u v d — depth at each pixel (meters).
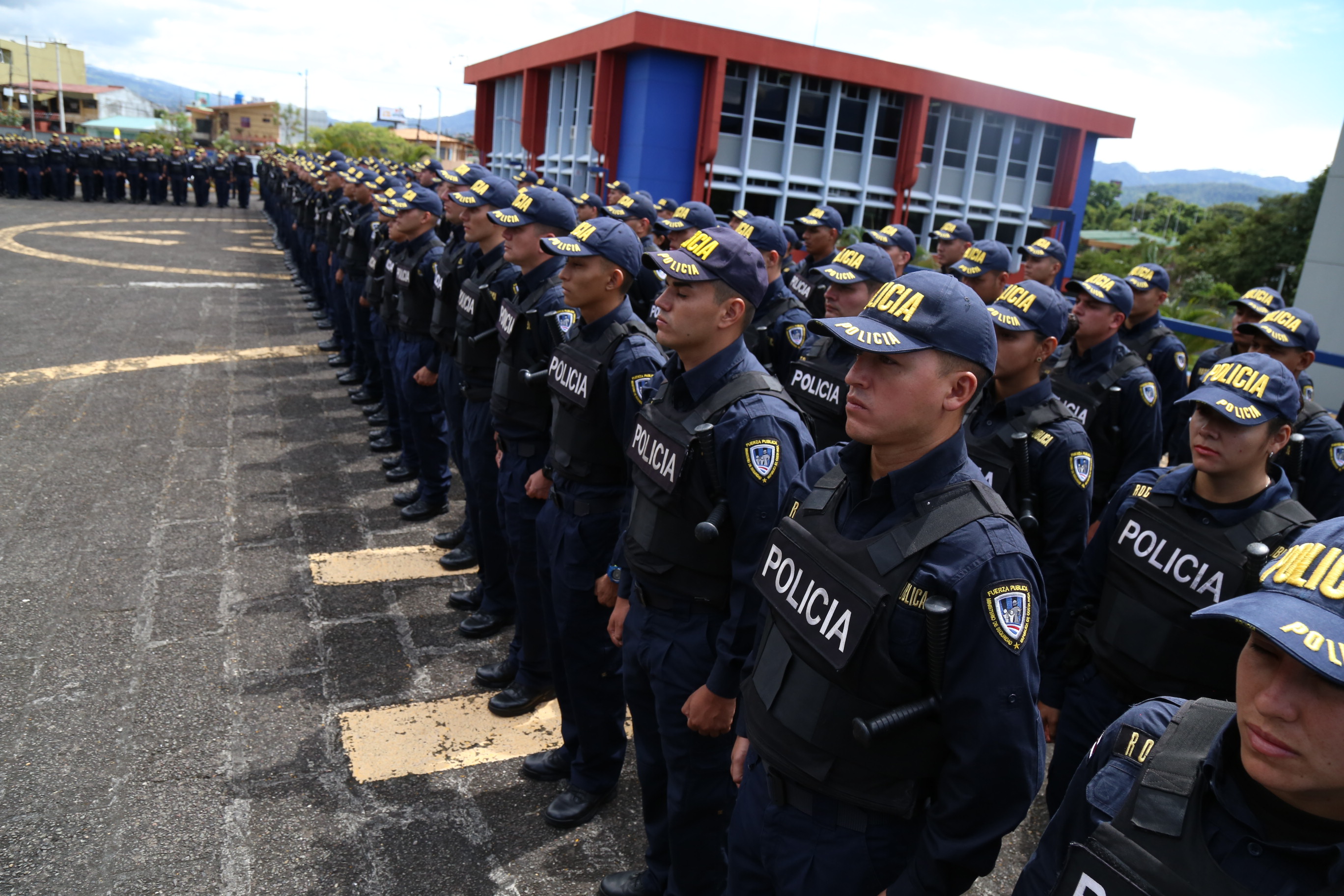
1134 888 1.09
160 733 3.40
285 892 2.69
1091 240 59.34
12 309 10.92
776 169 24.06
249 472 6.31
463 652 4.20
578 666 3.07
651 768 2.68
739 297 2.36
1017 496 2.94
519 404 3.62
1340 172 8.57
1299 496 3.76
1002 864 3.11
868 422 1.67
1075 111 26.41
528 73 29.22
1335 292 8.59
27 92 92.19
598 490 3.03
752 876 1.93
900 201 25.08
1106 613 2.50
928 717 1.61
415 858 2.89
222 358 9.52
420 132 94.62
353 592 4.68
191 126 102.38
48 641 3.96
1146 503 2.44
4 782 3.06
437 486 5.75
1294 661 0.96
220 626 4.23
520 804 3.21
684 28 21.64
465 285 4.35
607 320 3.06
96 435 6.79
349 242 7.88
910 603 1.58
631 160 23.33
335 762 3.33
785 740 1.75
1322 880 1.03
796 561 1.77
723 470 2.26
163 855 2.80
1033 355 2.99
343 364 9.52
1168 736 1.21
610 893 2.76
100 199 27.64
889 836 1.71
